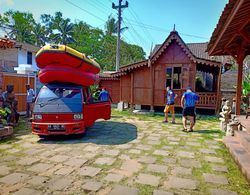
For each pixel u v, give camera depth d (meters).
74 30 54.59
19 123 11.41
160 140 8.34
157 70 16.44
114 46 50.62
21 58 25.88
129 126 11.27
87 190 4.23
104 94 13.72
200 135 9.32
